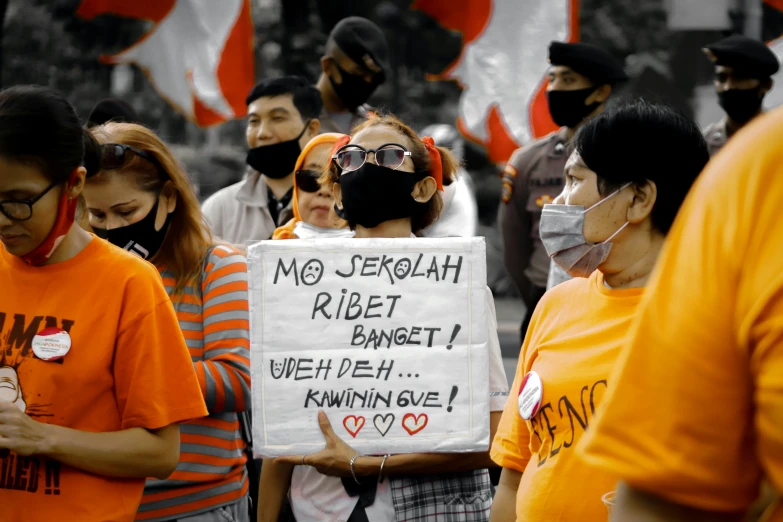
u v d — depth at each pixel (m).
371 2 17.12
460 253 3.18
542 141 6.82
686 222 1.57
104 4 9.04
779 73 7.67
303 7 13.91
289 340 3.16
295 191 4.43
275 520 3.55
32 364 2.67
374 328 3.16
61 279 2.71
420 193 3.41
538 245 6.76
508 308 16.55
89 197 3.40
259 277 3.18
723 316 1.48
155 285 2.79
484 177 18.91
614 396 1.60
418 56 18.38
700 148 2.63
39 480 2.68
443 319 3.16
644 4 17.52
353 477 3.17
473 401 3.14
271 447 3.14
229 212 5.75
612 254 2.69
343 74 6.65
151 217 3.44
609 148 2.62
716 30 9.82
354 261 3.19
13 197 2.52
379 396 3.14
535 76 8.74
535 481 2.69
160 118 19.47
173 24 9.03
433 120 18.42
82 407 2.70
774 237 1.45
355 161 3.33
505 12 8.78
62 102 2.59
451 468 3.29
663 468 1.53
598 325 2.68
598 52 6.45
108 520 2.70
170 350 2.78
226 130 20.25
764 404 1.44
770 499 1.67
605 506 2.55
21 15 18.11
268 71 16.80
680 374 1.51
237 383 3.37
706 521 1.58
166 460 2.78
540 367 2.76
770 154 1.49
